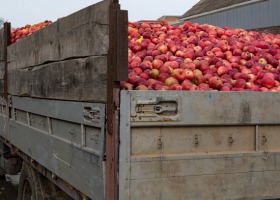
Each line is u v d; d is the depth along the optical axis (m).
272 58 4.80
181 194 2.96
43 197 5.14
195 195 2.99
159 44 4.79
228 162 3.07
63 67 3.92
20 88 5.50
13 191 8.45
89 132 3.38
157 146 2.93
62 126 4.06
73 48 3.67
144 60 4.20
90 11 3.30
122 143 2.81
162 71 3.95
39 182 5.25
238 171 3.10
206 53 4.78
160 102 2.89
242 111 3.10
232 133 3.12
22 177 5.79
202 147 3.04
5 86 6.26
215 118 3.03
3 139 6.93
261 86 4.20
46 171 4.82
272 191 3.19
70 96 3.75
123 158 2.81
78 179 3.60
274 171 3.20
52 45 4.22
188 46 4.94
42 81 4.55
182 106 2.94
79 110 3.52
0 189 8.59
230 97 3.06
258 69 4.47
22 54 5.37
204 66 4.27
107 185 2.95
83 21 3.44
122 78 2.86
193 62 4.30
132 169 2.84
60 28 3.98
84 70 3.43
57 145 4.15
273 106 3.19
